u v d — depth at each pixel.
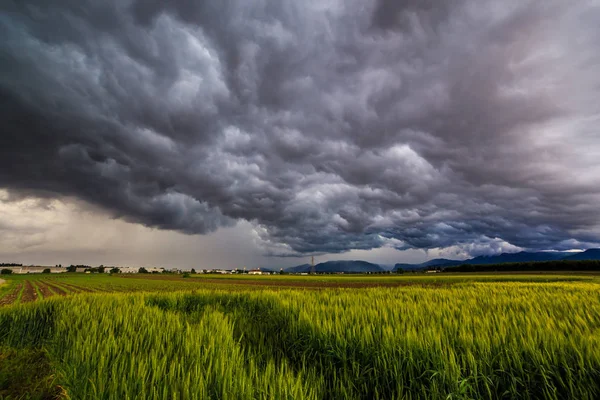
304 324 6.72
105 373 4.10
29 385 5.26
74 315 9.07
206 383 3.75
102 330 6.98
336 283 67.44
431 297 11.76
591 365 3.92
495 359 4.42
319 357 5.59
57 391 4.99
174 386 3.67
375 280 80.50
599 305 8.99
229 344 5.49
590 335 4.92
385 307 8.37
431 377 4.01
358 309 8.11
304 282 75.38
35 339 8.74
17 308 10.13
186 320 7.96
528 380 4.04
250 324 8.55
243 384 3.65
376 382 4.46
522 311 8.51
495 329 5.70
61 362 5.57
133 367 4.16
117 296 13.98
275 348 6.39
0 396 4.89
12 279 102.38
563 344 4.60
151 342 5.89
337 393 4.29
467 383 3.90
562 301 10.29
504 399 4.04
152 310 9.62
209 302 13.16
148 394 3.61
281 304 9.99
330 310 8.28
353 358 5.04
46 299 12.01
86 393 3.76
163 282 80.00
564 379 4.06
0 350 7.57
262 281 84.25
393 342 4.92
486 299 10.97
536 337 4.91
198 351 4.93
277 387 3.67
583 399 3.58
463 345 4.82
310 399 3.66
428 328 5.53
